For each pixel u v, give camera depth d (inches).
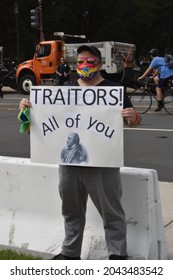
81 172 151.0
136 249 165.5
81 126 150.0
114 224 154.5
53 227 182.5
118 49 989.2
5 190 192.1
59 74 915.4
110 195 150.9
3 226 190.2
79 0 1879.9
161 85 593.0
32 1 1802.4
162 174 300.8
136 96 661.9
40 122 154.9
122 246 155.3
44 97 153.7
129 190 167.2
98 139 148.3
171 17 2151.8
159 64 589.0
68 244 161.2
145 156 355.9
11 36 1788.9
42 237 181.9
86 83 151.5
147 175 164.2
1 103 789.2
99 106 147.6
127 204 168.2
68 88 150.6
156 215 169.5
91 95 148.2
